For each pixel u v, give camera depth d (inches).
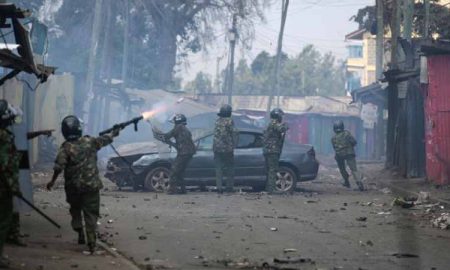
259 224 520.1
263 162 783.7
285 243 436.5
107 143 397.1
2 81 435.8
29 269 323.0
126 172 773.3
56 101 1189.1
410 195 754.8
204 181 779.4
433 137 856.9
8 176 322.0
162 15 2209.6
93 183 383.9
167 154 777.6
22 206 442.6
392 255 398.0
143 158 775.1
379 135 1542.8
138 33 2239.2
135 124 412.8
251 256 392.2
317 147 2384.4
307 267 359.3
